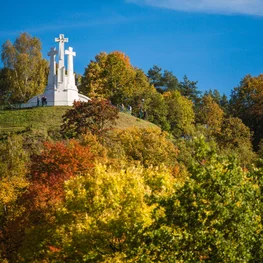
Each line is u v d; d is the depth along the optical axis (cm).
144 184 3412
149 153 6900
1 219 4816
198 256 2600
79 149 5641
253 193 2656
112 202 3269
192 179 2742
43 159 5631
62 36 10419
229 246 2514
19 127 9025
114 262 2959
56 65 11269
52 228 3566
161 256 2636
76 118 7844
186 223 2664
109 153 6550
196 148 2758
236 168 2680
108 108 7894
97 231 3080
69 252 3108
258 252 2569
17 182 5509
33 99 10631
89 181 3434
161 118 11269
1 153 6919
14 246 4256
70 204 3384
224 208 2569
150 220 3005
